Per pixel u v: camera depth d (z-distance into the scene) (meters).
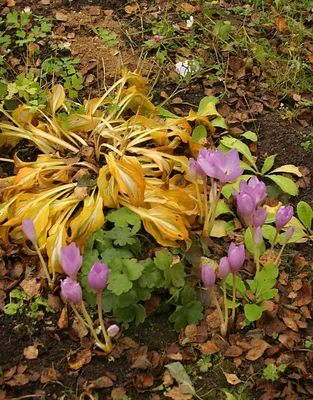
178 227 1.08
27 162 1.23
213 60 1.55
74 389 0.95
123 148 1.18
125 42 1.57
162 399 0.95
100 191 1.11
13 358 0.98
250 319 1.00
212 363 0.99
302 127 1.41
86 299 1.04
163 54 1.53
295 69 1.51
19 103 1.37
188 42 1.59
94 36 1.58
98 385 0.95
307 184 1.28
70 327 1.02
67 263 0.89
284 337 1.02
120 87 1.32
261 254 1.14
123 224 1.08
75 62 1.45
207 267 0.93
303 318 1.05
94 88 1.45
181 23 1.65
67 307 1.04
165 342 1.01
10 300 1.05
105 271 0.90
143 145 1.28
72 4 1.67
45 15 1.62
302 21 1.68
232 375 0.97
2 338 1.01
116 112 1.31
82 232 1.07
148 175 1.19
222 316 1.01
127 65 1.50
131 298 1.01
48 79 1.46
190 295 1.03
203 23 1.66
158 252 1.04
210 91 1.47
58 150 1.23
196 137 1.32
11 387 0.95
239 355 1.00
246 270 1.12
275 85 1.48
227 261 0.93
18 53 1.51
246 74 1.52
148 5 1.70
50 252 1.06
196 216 1.16
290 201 1.25
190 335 1.01
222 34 1.56
